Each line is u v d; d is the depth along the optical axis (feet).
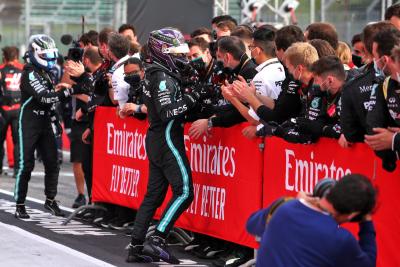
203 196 59.62
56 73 117.29
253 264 53.93
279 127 49.93
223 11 125.59
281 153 51.57
